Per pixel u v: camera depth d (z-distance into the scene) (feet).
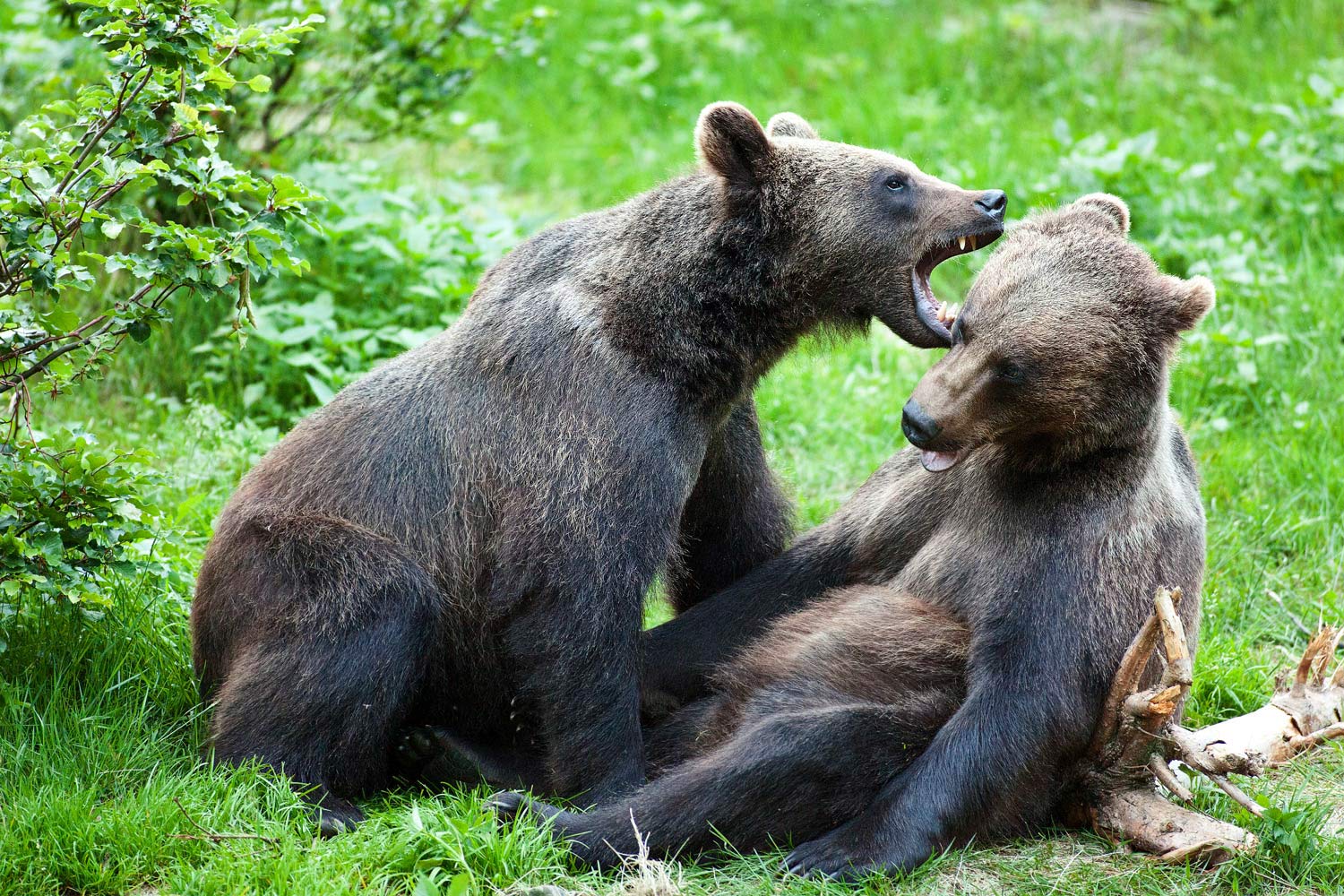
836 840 29.53
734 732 32.65
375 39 59.00
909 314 35.19
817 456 51.90
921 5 91.30
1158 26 86.53
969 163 67.87
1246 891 29.25
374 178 58.75
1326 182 63.67
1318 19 82.17
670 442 33.09
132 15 32.63
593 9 90.79
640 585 32.71
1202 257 59.36
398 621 32.01
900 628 32.58
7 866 28.12
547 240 35.53
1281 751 31.40
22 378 33.68
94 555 34.47
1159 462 32.07
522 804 30.81
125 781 31.86
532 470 33.04
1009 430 30.99
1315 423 49.96
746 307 34.22
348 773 32.19
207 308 53.57
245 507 34.04
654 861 28.71
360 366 51.39
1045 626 30.76
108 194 32.71
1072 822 31.89
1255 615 41.83
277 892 27.76
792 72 83.66
